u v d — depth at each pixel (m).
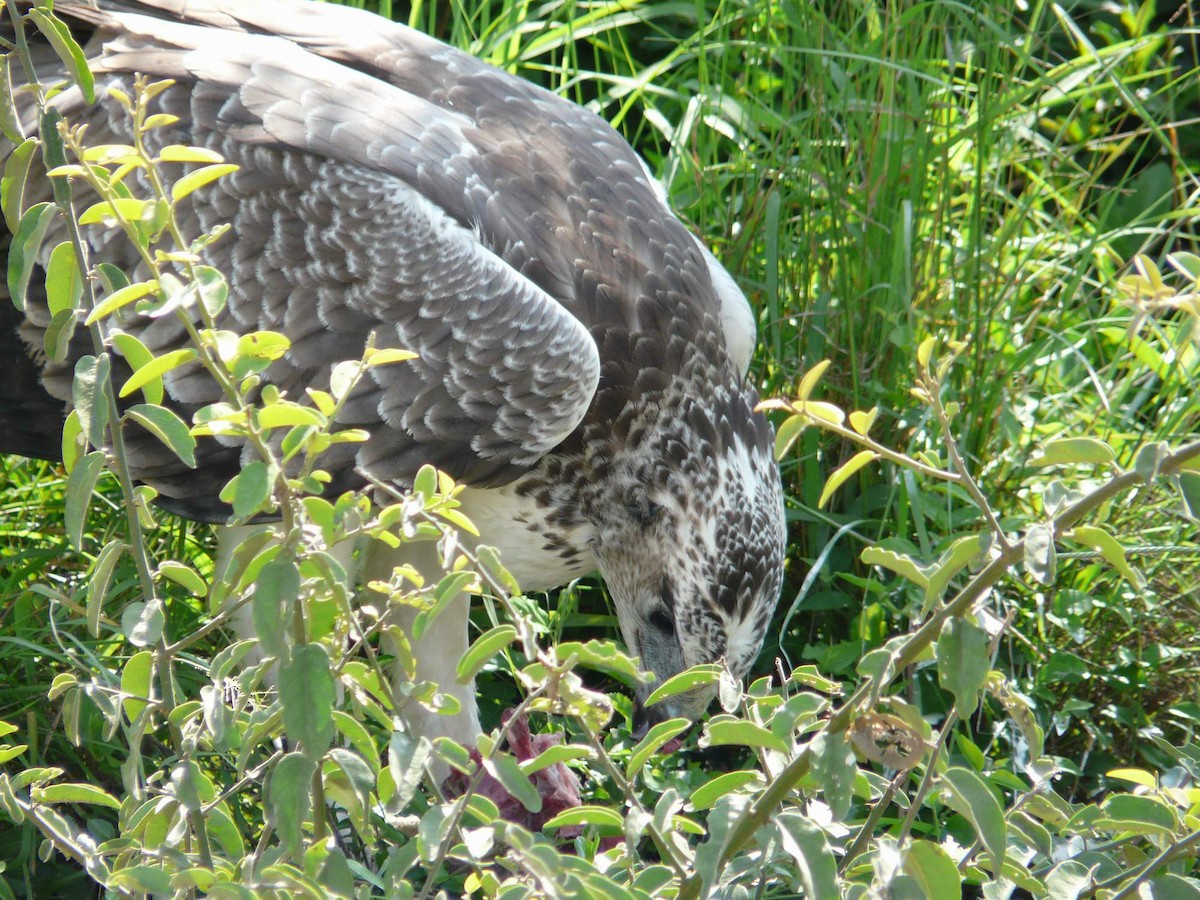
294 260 6.99
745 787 4.54
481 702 8.56
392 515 4.24
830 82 9.78
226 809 6.26
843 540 9.07
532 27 10.39
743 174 9.88
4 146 7.02
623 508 7.73
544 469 7.61
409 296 7.00
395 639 4.46
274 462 3.96
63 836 4.85
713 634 7.74
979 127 9.56
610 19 10.87
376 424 7.02
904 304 9.31
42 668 7.61
